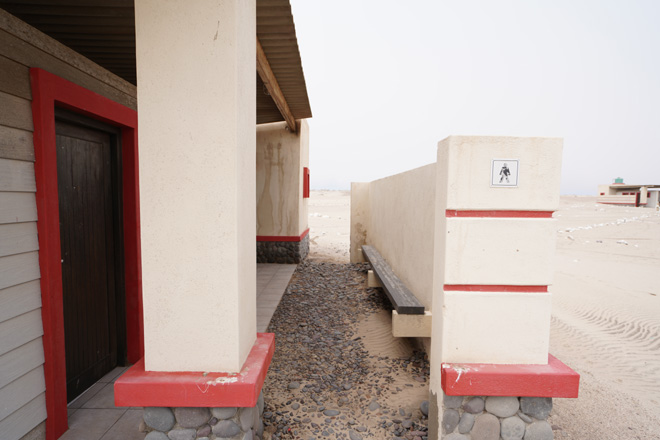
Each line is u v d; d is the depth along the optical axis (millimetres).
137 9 1906
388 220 6422
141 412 2916
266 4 3146
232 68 1903
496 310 2314
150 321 2035
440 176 2439
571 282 8453
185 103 1934
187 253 1999
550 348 4852
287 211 8883
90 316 3275
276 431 2812
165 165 1965
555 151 2250
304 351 4336
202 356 2051
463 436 2324
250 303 2334
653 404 3455
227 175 1951
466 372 2211
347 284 7383
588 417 3168
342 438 2736
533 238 2281
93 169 3277
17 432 2266
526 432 2322
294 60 4535
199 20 1896
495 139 2238
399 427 2863
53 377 2512
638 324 5754
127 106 3551
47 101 2434
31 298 2365
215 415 2053
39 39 2432
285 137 8711
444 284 2314
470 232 2271
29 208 2348
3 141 2146
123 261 3648
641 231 16734
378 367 3926
